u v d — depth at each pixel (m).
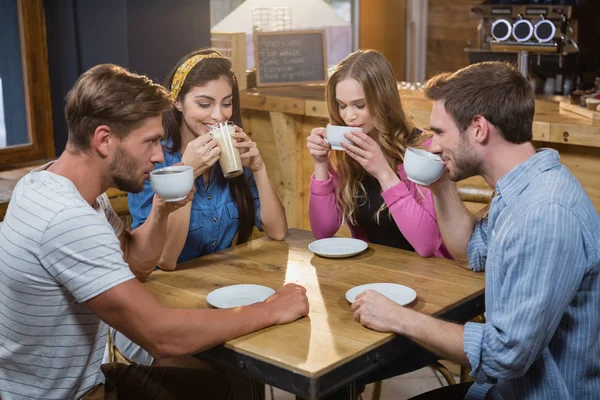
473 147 1.58
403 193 2.09
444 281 1.87
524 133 1.54
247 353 1.50
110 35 3.15
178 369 1.89
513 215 1.49
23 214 1.48
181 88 2.13
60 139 3.46
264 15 4.20
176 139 2.21
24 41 3.28
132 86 1.53
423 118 3.09
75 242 1.44
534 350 1.44
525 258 1.43
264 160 3.85
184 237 1.99
